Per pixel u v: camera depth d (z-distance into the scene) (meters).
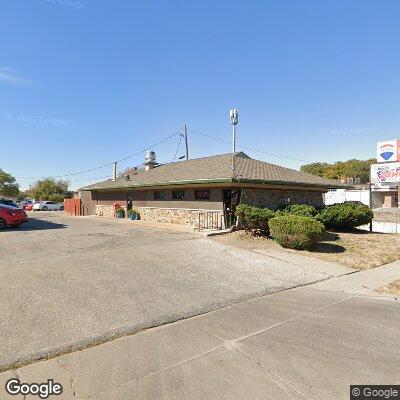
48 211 41.97
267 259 10.14
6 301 5.91
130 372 3.76
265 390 3.41
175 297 6.43
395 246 12.91
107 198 27.00
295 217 11.98
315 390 3.42
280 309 5.97
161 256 9.95
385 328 5.08
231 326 5.13
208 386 3.48
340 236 14.55
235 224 15.51
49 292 6.44
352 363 3.98
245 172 16.22
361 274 8.91
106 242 12.17
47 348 4.28
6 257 9.35
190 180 15.96
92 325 5.02
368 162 71.69
